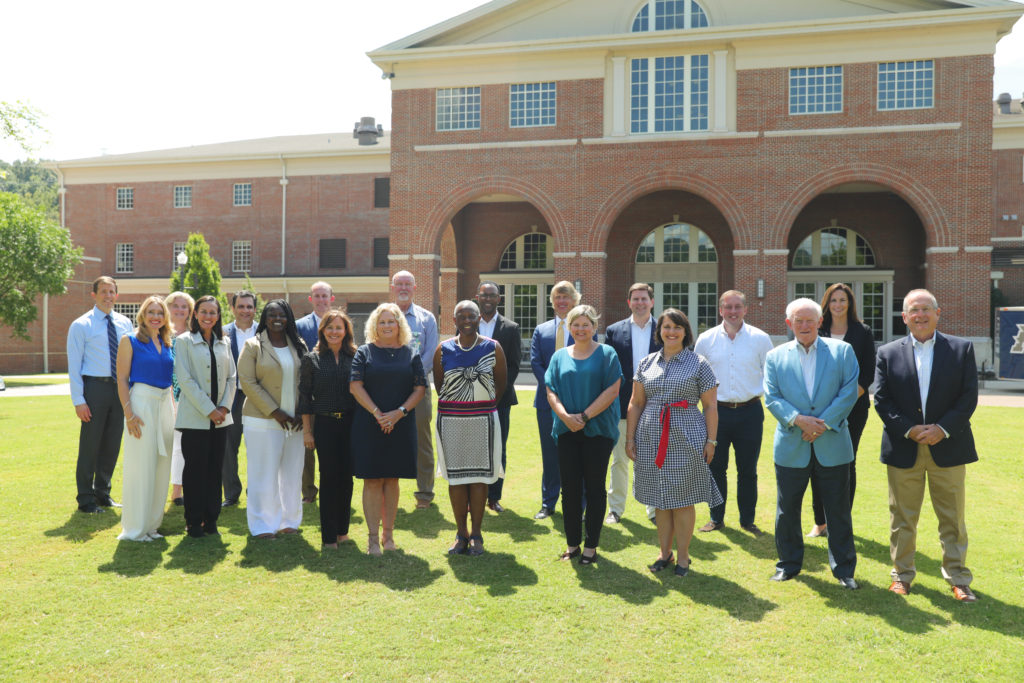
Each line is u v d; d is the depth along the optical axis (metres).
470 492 5.79
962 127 21.08
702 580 5.18
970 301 21.06
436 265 24.41
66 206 39.72
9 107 18.81
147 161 38.44
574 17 23.81
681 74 22.91
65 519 6.66
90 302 35.31
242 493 7.97
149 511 6.06
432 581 5.12
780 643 4.15
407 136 24.47
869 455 9.95
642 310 6.80
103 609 4.57
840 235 27.34
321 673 3.78
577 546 5.68
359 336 33.66
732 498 7.83
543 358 7.08
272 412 6.10
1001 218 31.44
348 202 37.12
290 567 5.41
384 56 24.22
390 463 5.70
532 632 4.27
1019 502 7.35
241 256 38.31
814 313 5.08
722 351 6.48
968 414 4.74
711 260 27.92
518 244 30.47
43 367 33.06
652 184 22.88
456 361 5.71
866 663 3.90
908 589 4.96
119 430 7.27
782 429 5.21
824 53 21.88
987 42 20.89
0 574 5.18
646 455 5.36
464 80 24.08
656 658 3.96
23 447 10.32
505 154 23.81
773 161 22.17
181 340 6.08
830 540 5.12
